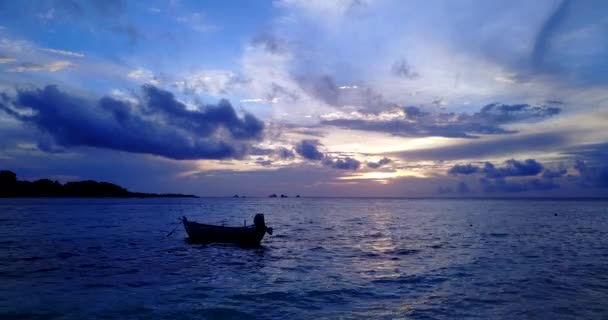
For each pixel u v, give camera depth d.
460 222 62.28
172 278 20.67
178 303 16.00
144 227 51.66
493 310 15.02
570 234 43.25
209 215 83.56
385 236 41.53
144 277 20.91
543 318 14.09
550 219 69.12
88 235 41.81
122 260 26.30
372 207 137.38
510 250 30.53
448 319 14.05
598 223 59.56
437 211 102.38
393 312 14.86
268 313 14.79
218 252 30.03
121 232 45.00
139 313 14.74
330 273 21.94
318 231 47.53
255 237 32.50
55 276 21.12
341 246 33.47
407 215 83.88
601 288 18.20
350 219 71.25
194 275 21.45
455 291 17.78
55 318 14.18
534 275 21.00
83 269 23.09
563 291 17.67
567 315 14.41
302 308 15.40
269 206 150.00
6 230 47.09
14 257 27.30
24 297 16.89
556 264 24.25
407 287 18.61
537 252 29.44
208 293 17.56
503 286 18.64
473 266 23.69
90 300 16.45
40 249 31.25
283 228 52.09
